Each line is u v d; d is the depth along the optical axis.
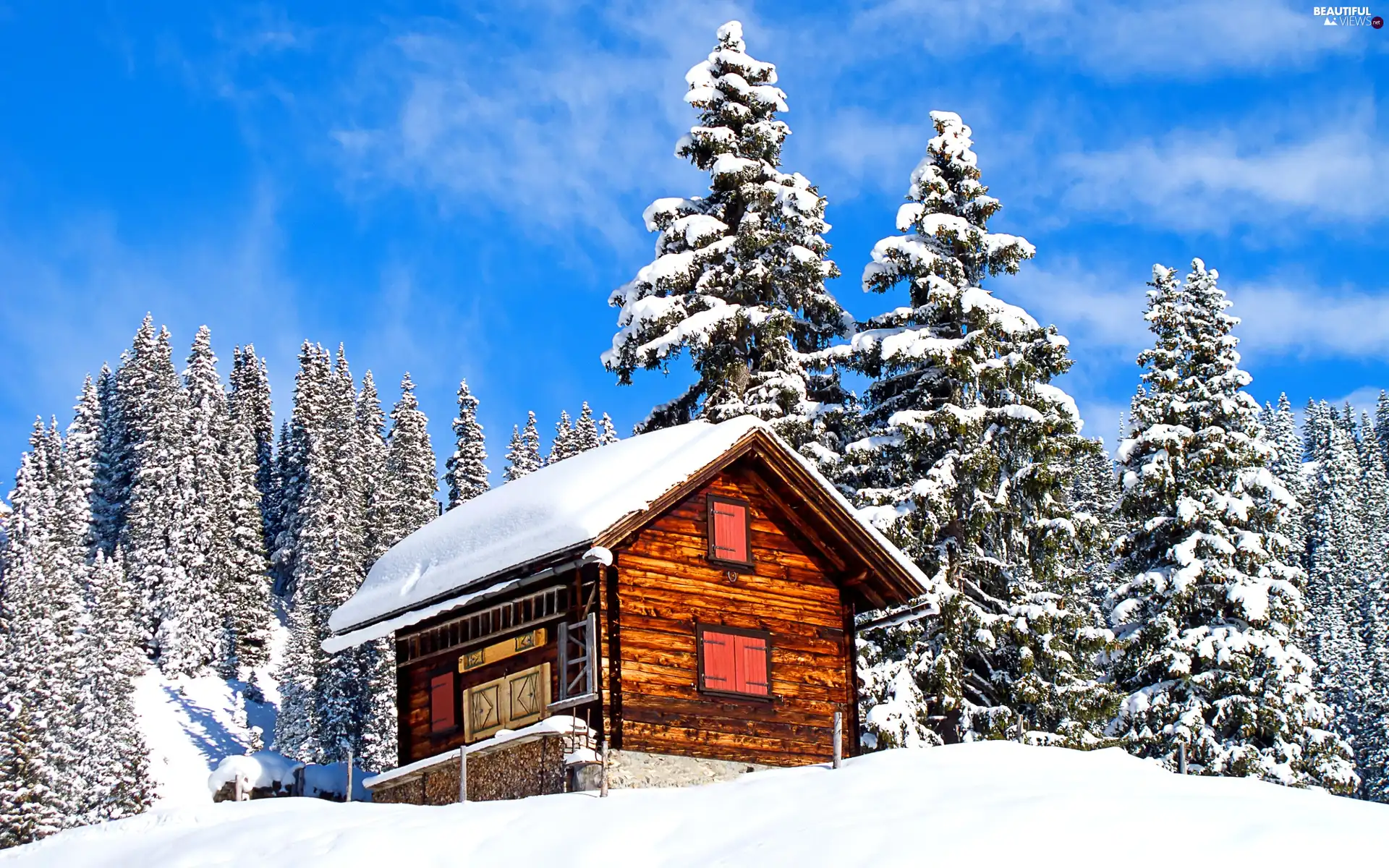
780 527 32.12
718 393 40.06
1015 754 25.62
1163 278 42.47
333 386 139.88
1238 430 41.12
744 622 30.95
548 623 30.30
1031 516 39.03
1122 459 41.50
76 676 78.88
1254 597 38.66
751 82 42.69
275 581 127.31
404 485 111.69
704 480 29.81
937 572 37.38
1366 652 77.62
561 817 22.50
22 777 60.16
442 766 30.83
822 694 31.52
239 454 121.81
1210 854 18.05
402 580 32.91
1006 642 37.84
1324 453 138.50
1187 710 38.28
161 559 109.50
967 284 39.34
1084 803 20.19
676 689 29.66
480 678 31.45
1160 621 39.09
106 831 29.00
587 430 117.75
